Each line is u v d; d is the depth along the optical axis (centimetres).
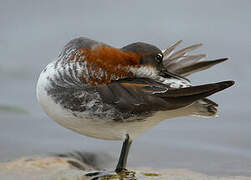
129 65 835
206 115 902
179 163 1101
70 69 818
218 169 1047
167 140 1283
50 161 984
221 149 1213
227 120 1459
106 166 1115
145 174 885
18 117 1441
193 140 1282
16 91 1716
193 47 998
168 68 966
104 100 807
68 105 817
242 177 908
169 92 803
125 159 868
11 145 1170
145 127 853
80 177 851
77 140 1262
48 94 828
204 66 961
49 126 1373
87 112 815
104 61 816
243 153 1181
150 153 1173
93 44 826
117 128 837
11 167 922
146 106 808
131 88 815
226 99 1650
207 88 784
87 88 809
